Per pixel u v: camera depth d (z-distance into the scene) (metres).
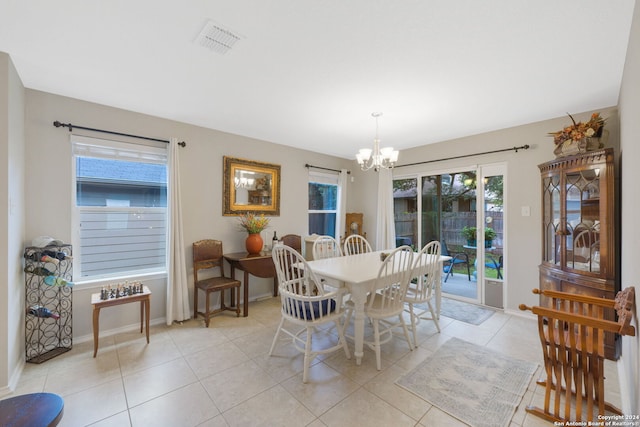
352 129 3.54
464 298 3.91
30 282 2.34
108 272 2.90
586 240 2.55
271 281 4.17
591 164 2.47
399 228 4.74
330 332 2.88
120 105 2.80
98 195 2.84
